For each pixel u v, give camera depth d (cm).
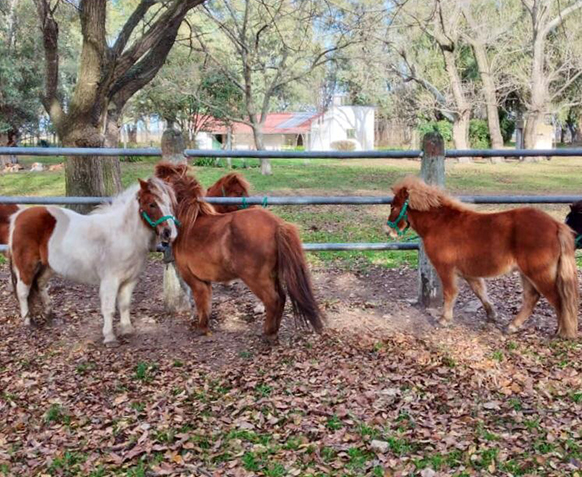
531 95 3003
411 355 462
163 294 605
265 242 454
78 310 590
